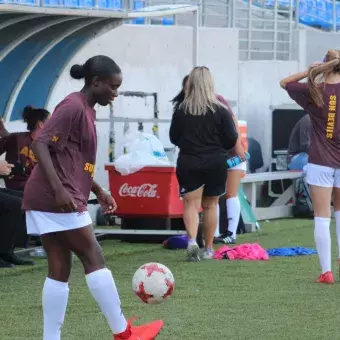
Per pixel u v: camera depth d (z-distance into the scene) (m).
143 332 9.07
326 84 13.16
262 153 27.55
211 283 13.43
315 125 13.38
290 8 30.09
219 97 15.81
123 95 21.98
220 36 25.58
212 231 16.03
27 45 17.12
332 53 13.13
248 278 13.90
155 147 18.25
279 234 20.05
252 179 21.88
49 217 8.70
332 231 20.39
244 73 27.03
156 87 23.52
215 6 28.14
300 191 23.61
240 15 30.19
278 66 28.17
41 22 15.91
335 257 16.48
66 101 8.70
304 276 14.11
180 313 11.30
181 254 16.67
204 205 15.95
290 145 24.44
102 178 21.86
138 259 15.98
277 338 10.02
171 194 17.98
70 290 12.77
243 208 20.41
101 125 21.88
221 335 10.12
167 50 23.78
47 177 8.51
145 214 18.14
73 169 8.75
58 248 8.88
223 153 15.53
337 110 13.14
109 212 9.73
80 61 21.47
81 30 17.59
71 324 10.61
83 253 8.86
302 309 11.60
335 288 13.12
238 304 11.90
